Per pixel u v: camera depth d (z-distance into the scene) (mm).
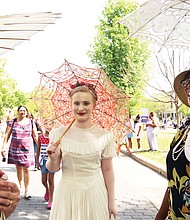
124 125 4258
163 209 2949
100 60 26875
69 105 4508
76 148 3451
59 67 4516
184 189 2373
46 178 6926
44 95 4590
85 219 3387
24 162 7297
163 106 59188
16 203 1709
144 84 18750
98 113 4277
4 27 2018
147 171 11188
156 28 3484
